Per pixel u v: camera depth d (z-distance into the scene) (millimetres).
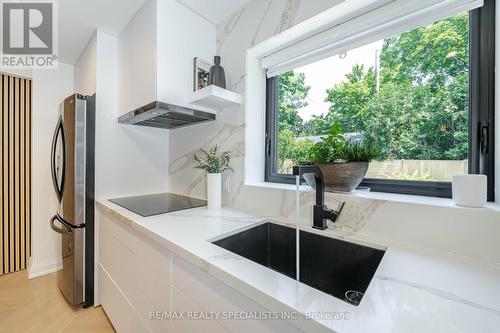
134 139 1875
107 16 1564
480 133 893
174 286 869
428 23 927
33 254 2125
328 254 967
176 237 902
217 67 1439
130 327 1197
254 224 1111
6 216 2178
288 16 1236
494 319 444
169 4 1412
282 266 1118
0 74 2094
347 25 1117
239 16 1512
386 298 519
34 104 2115
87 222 1628
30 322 1535
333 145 1106
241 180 1450
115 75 1791
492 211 708
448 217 779
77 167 1578
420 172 1041
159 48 1354
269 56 1459
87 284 1640
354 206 999
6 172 2174
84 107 1619
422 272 649
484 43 895
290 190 1202
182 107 1436
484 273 645
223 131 1578
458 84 957
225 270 635
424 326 422
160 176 2031
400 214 875
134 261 1165
